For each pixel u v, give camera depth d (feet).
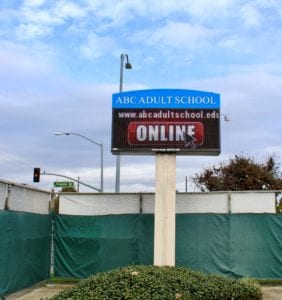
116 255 51.08
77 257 51.52
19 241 41.52
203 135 47.80
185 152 48.03
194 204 51.98
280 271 50.29
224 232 51.08
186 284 29.76
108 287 28.12
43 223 48.98
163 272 31.42
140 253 50.90
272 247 50.72
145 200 52.16
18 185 41.63
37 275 46.98
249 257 50.62
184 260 50.78
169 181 47.03
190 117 48.11
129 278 29.09
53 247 51.90
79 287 28.96
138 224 51.42
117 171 80.38
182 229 51.29
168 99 48.44
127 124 48.21
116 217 51.70
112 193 52.70
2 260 37.52
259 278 50.21
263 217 51.19
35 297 41.06
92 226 51.83
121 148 47.88
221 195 52.06
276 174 129.39
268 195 52.11
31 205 46.01
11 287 39.58
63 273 51.49
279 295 43.06
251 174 124.88
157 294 27.50
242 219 51.26
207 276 33.94
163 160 47.52
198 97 48.39
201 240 51.06
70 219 52.19
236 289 32.40
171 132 47.83
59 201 53.16
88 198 53.01
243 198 51.98
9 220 39.17
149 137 47.88
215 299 30.63
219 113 48.11
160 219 46.37
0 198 38.22
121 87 82.48
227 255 50.70
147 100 48.57
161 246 45.96
